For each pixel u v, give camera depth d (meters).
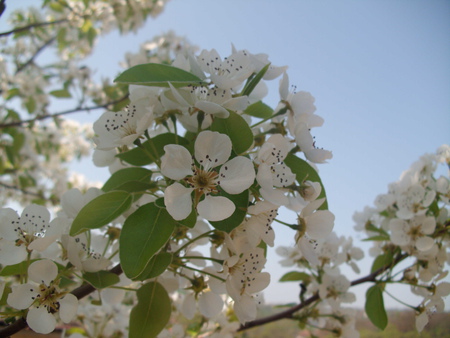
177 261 0.17
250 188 0.16
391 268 0.27
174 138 0.18
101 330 0.27
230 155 0.16
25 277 0.16
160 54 0.53
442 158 0.29
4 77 0.57
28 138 0.61
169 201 0.14
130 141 0.17
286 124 0.19
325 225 0.17
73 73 0.55
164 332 0.23
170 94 0.17
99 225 0.16
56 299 0.15
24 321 0.15
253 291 0.16
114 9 0.58
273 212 0.16
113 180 0.19
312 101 0.19
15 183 0.63
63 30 0.58
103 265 0.16
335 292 0.28
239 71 0.18
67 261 0.18
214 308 0.19
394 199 0.30
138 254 0.14
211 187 0.15
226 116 0.16
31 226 0.16
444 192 0.28
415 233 0.26
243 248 0.16
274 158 0.16
